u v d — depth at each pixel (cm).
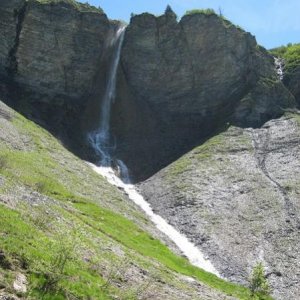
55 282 2631
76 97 11638
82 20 11981
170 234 6762
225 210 7306
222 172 8569
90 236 4269
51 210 4344
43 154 8138
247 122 10719
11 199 3934
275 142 9588
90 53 11988
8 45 11281
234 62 12006
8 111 9456
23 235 3045
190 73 12031
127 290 3203
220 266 5912
